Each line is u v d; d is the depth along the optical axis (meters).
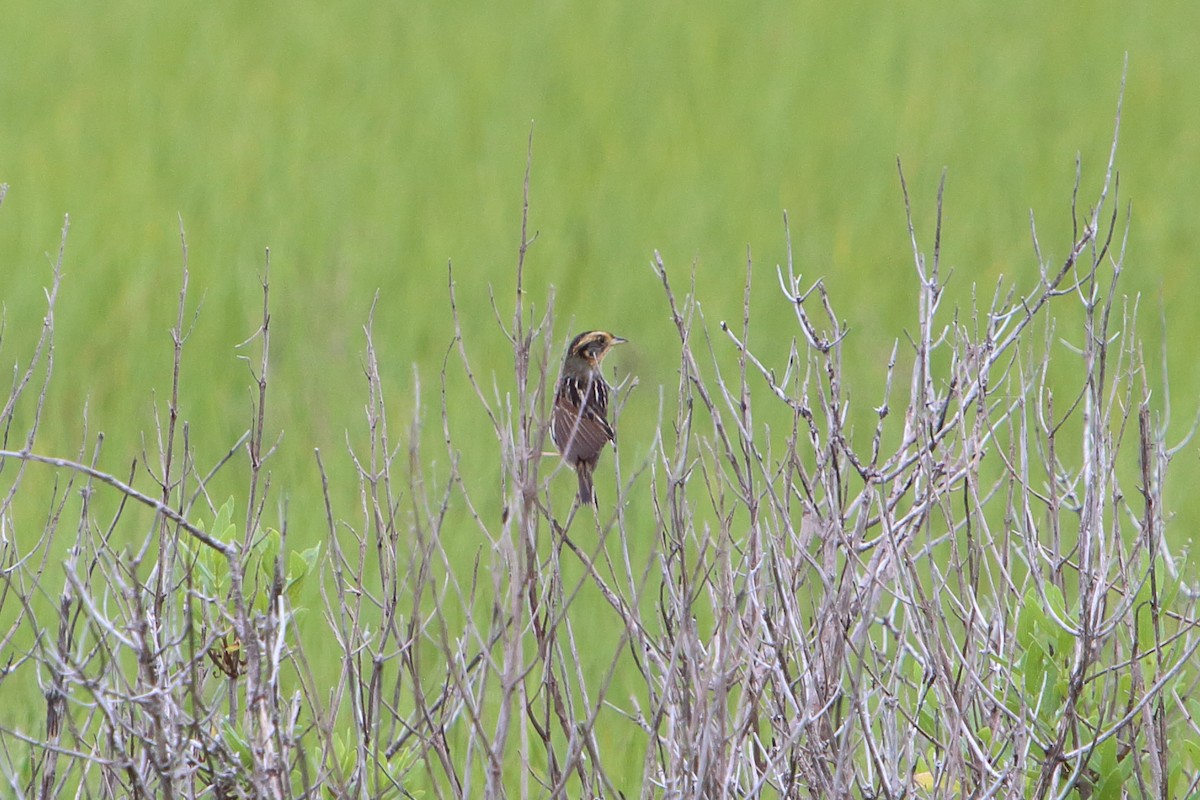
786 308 22.50
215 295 22.34
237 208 27.94
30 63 40.19
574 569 13.14
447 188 30.66
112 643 7.67
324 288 22.88
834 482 7.16
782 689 7.09
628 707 11.49
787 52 46.12
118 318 21.14
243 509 13.69
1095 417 7.32
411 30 47.66
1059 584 7.41
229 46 44.00
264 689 6.34
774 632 7.02
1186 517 14.32
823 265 25.08
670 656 7.04
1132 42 47.53
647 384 18.66
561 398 10.80
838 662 6.93
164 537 7.04
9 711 10.62
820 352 7.31
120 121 34.84
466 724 9.91
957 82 42.25
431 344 20.80
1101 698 7.17
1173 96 40.62
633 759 10.57
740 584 7.45
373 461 7.41
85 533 7.57
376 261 24.80
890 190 31.00
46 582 12.49
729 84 41.91
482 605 11.90
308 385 18.58
